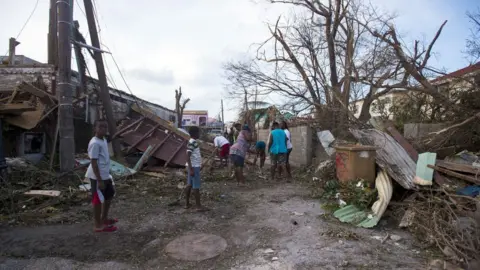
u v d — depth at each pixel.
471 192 5.47
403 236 4.74
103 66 11.29
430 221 4.64
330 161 8.81
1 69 10.87
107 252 4.22
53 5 11.13
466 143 7.95
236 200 6.97
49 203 6.24
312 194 7.38
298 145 11.98
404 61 8.79
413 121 10.46
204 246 4.43
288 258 4.02
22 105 7.48
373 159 6.73
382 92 11.44
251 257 4.09
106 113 11.29
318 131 11.48
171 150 11.43
